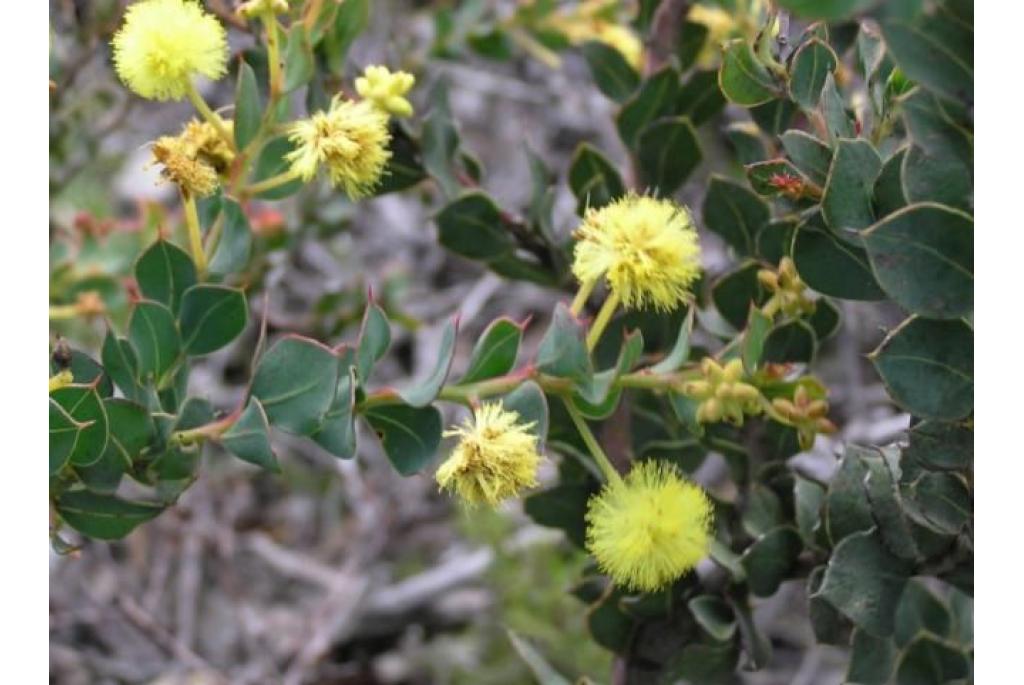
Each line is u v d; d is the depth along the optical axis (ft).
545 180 1.12
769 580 1.01
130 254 1.34
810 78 0.92
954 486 0.90
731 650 1.02
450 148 1.10
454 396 0.92
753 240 1.08
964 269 0.84
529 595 1.47
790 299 0.98
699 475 1.37
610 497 0.91
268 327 1.41
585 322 0.92
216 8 1.04
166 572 1.67
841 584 0.93
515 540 1.50
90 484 0.94
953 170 0.83
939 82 0.80
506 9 1.46
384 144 0.95
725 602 1.02
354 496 1.74
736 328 1.05
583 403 0.92
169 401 0.97
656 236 0.90
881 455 0.95
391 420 0.93
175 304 0.98
